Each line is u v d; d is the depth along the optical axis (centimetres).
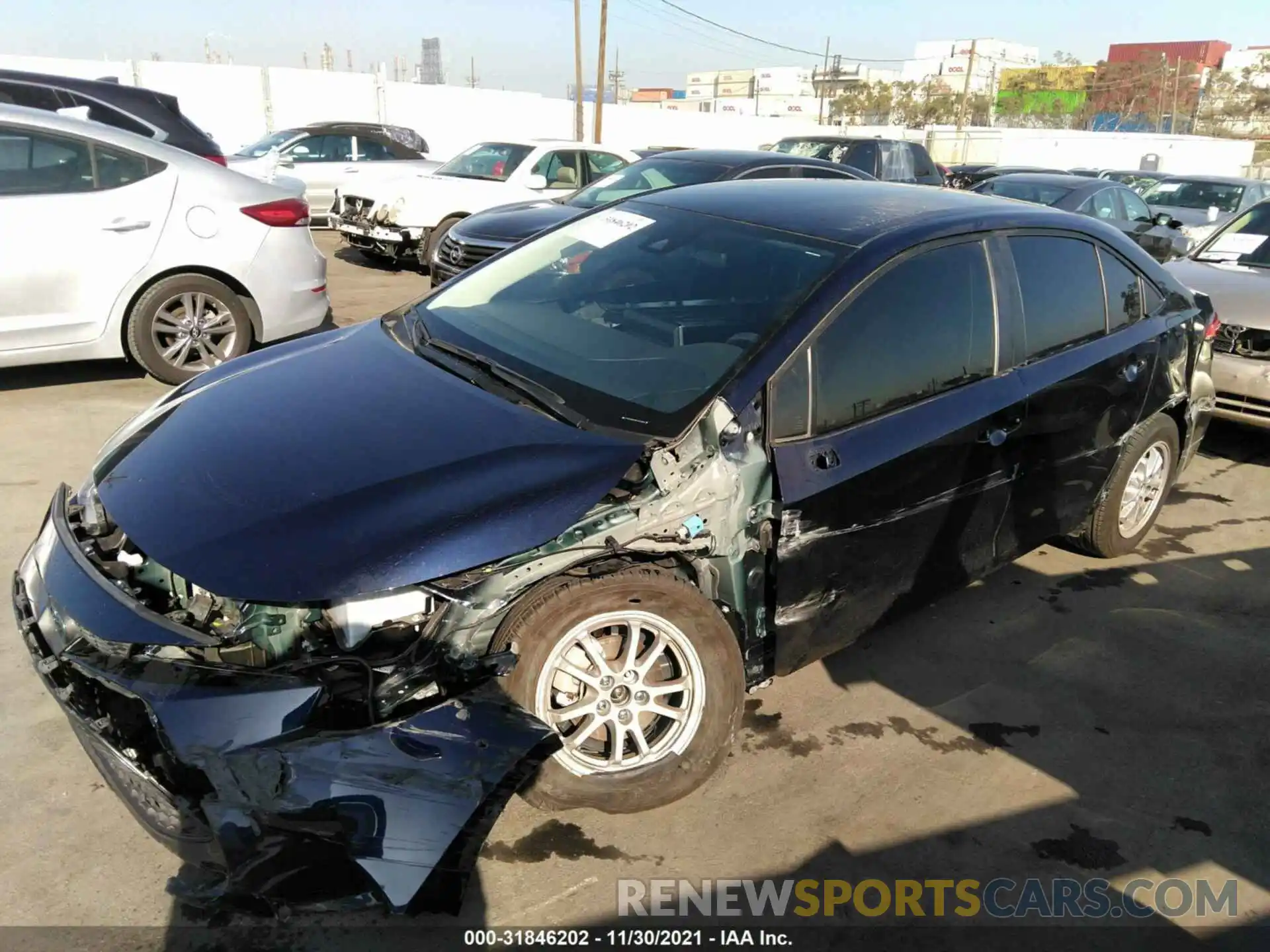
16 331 538
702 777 272
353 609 222
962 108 5194
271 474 250
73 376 627
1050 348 363
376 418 274
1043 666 362
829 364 290
